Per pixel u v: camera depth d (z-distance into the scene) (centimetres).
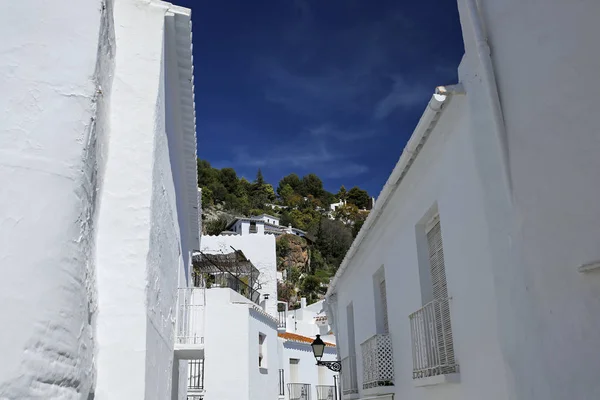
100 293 499
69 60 406
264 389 1571
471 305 551
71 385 384
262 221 6019
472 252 546
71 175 384
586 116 335
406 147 657
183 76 749
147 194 539
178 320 1042
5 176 357
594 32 332
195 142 910
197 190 1118
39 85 389
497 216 444
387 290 909
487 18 449
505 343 435
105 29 470
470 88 505
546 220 365
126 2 601
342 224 7800
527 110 388
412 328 732
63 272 366
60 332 358
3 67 382
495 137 439
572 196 342
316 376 2544
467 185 557
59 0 415
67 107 395
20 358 319
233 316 1416
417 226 750
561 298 349
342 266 1204
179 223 988
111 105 557
